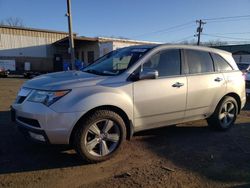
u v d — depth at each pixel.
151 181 3.71
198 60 5.56
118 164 4.25
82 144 4.08
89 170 4.03
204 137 5.68
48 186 3.55
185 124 6.61
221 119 6.07
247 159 4.58
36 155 4.51
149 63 4.83
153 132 5.91
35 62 34.59
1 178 3.74
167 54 5.12
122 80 4.48
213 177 3.89
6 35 33.00
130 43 30.53
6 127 5.95
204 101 5.55
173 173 3.97
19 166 4.11
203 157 4.61
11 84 17.12
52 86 4.05
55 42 34.66
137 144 5.14
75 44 33.91
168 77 5.00
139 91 4.60
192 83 5.29
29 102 4.12
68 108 3.95
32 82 4.45
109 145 4.39
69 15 18.61
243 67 14.91
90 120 4.09
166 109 4.97
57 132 3.93
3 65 29.83
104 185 3.60
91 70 5.16
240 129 6.38
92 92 4.14
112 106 4.34
